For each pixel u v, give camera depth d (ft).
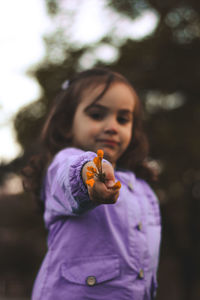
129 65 38.78
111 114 5.78
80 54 41.11
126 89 6.06
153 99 38.55
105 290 4.80
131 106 6.05
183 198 37.47
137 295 5.00
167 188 35.17
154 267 5.60
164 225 39.32
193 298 40.06
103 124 5.72
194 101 38.17
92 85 5.95
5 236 61.67
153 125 35.12
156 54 38.32
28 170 7.32
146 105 36.55
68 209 4.43
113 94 5.81
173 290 51.49
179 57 38.58
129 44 39.24
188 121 36.09
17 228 42.86
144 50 38.27
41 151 7.25
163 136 33.60
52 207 5.23
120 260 4.96
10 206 53.93
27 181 7.30
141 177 7.55
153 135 34.24
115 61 39.45
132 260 5.07
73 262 4.92
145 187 6.44
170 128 34.35
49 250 5.33
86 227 5.00
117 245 5.01
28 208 39.22
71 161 4.34
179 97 39.34
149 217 5.84
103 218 5.05
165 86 38.29
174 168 33.86
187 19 39.06
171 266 53.11
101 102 5.76
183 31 38.88
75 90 6.19
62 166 4.55
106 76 6.10
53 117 6.51
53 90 38.83
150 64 38.81
